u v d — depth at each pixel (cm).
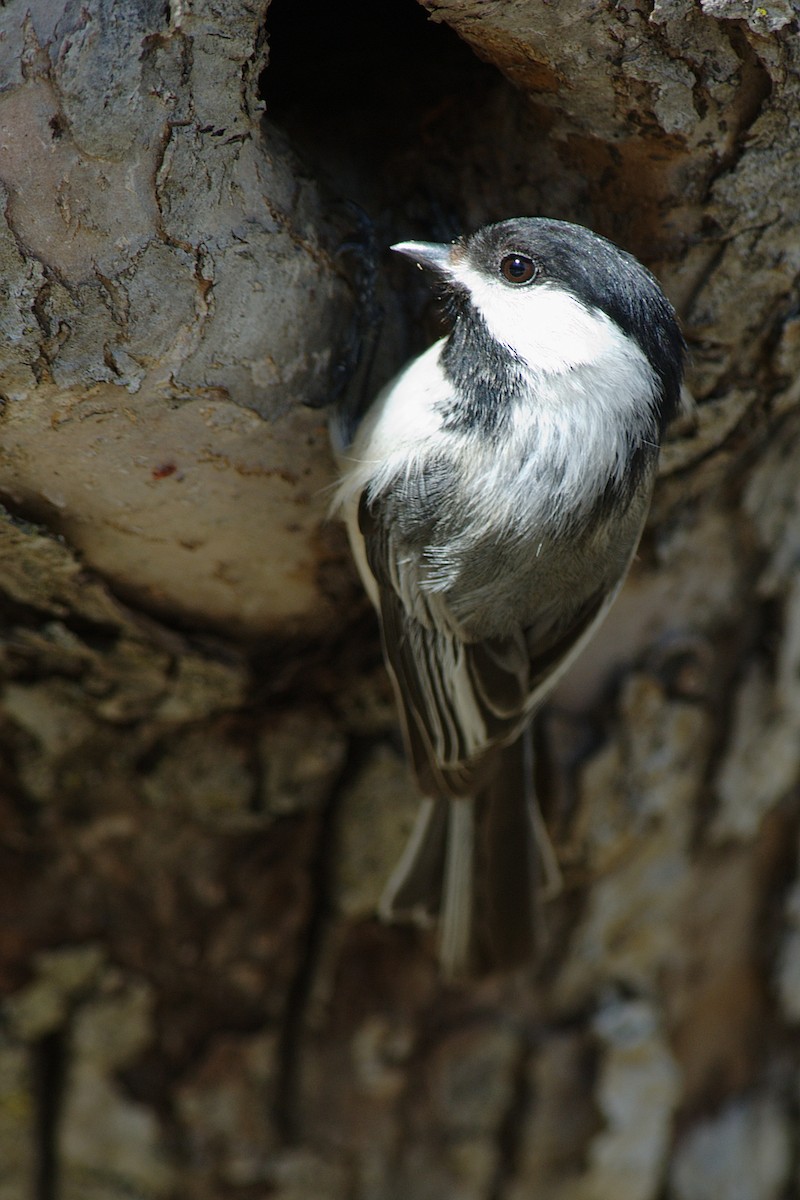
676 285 491
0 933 571
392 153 532
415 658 509
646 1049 630
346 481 496
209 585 527
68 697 545
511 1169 616
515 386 468
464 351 481
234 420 464
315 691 576
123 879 582
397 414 493
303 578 535
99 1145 576
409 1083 607
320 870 593
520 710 511
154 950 585
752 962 670
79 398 438
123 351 432
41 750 557
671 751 609
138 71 399
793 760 635
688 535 571
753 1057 680
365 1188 605
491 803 579
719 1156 655
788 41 417
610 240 499
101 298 422
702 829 627
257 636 557
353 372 504
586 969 630
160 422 454
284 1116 594
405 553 487
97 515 482
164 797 574
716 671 612
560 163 496
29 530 482
